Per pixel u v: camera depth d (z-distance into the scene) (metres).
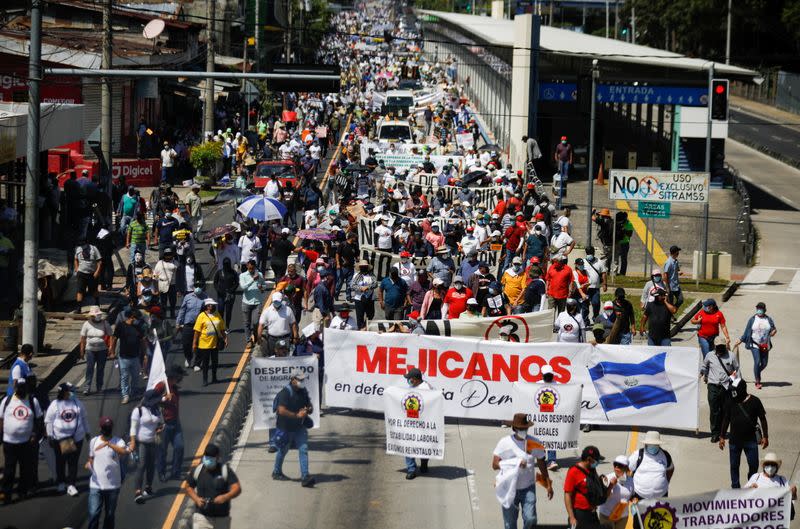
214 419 21.58
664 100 62.38
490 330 24.41
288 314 24.11
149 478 17.92
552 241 35.78
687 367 21.92
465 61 102.25
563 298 28.44
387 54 141.50
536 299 28.08
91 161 44.41
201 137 62.34
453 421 22.81
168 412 18.39
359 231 34.75
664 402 22.00
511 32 86.31
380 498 18.31
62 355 25.66
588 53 63.03
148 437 17.86
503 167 60.44
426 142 65.81
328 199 49.03
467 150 58.12
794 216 56.00
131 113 54.94
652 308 24.50
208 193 49.53
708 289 36.84
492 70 77.38
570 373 21.98
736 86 131.75
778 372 27.47
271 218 33.50
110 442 16.34
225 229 30.47
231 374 24.84
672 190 37.47
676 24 127.69
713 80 36.91
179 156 54.41
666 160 67.00
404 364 22.31
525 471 16.19
